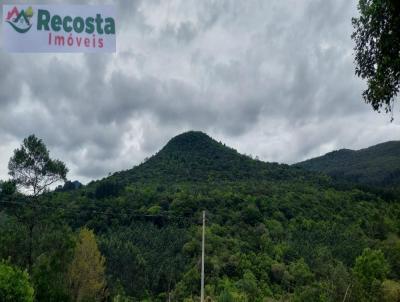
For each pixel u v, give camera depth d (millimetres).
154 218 85625
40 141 29500
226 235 79750
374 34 7777
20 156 28875
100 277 32781
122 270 65438
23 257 25391
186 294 61594
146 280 66062
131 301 56156
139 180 141625
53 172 29844
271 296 63781
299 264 70500
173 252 73500
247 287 60969
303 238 86938
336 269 44219
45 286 22484
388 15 7359
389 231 93438
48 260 23984
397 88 7723
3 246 24688
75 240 27188
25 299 20016
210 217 85375
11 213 28297
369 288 39438
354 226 96312
